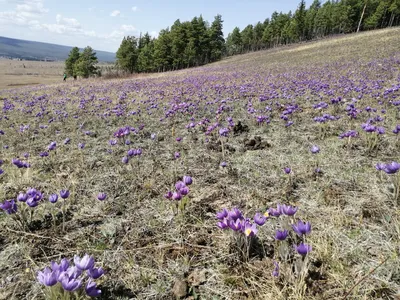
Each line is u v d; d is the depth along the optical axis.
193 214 2.92
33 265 2.29
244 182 3.50
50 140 6.19
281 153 4.29
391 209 2.62
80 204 3.28
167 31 74.06
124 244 2.54
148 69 70.62
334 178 3.34
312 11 86.19
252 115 6.76
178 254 2.38
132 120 7.68
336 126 5.34
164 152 4.88
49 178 4.05
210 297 1.95
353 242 2.27
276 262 2.04
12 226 2.84
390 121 5.30
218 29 79.75
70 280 1.63
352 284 1.88
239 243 2.27
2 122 8.52
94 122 7.71
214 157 4.40
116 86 21.73
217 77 22.20
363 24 74.19
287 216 2.39
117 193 3.49
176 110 7.73
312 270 2.02
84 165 4.47
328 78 13.63
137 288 2.06
